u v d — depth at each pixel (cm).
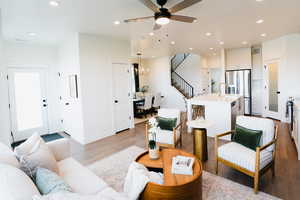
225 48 735
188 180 190
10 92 488
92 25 383
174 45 634
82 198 106
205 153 331
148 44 607
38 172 164
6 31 400
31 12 305
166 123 383
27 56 509
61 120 582
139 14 328
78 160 350
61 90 557
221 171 292
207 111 465
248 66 733
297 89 548
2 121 299
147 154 265
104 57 488
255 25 420
